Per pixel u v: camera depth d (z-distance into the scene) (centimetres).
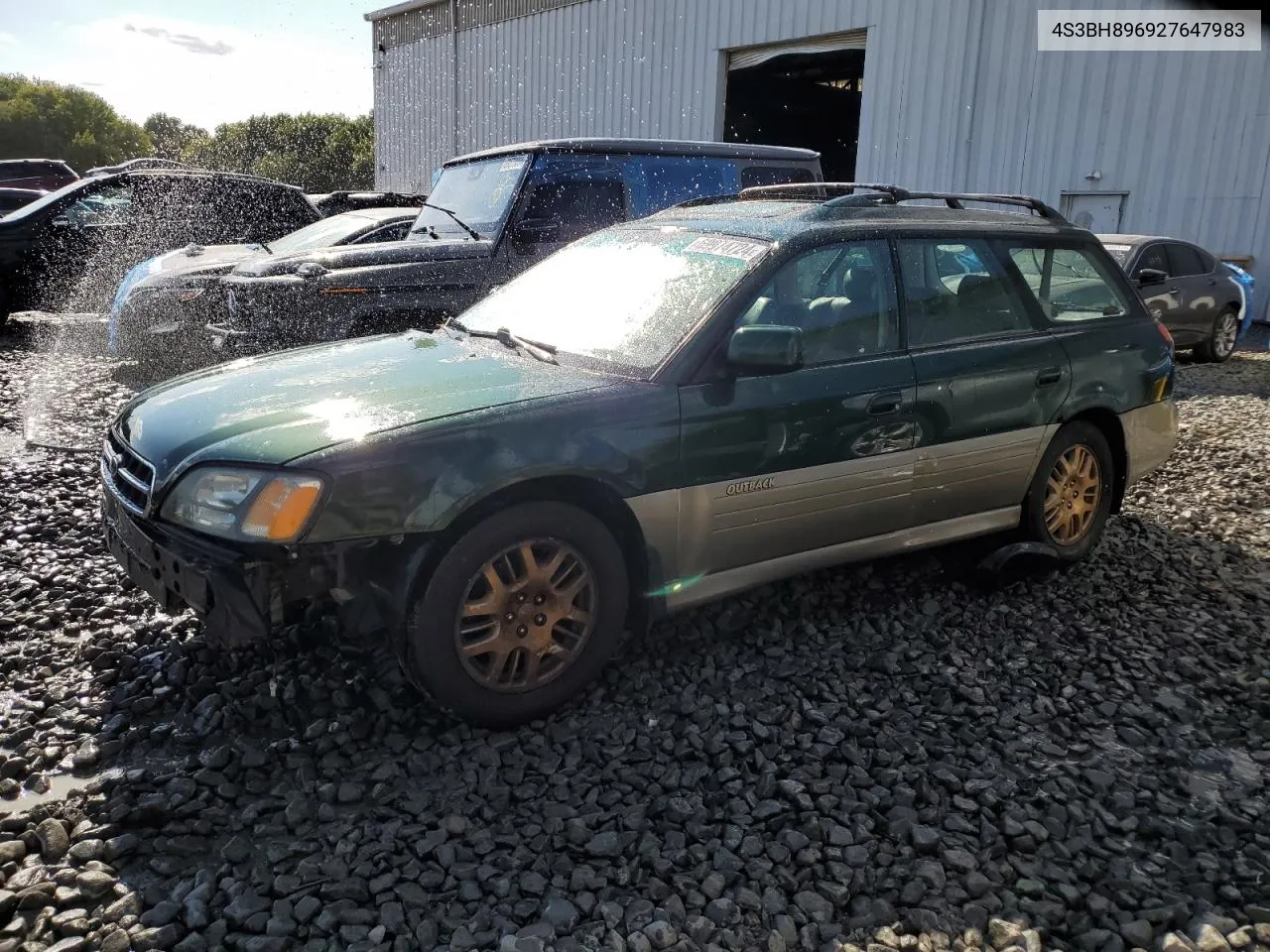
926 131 1587
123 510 303
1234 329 1198
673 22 1862
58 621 360
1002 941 222
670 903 229
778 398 333
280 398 311
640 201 732
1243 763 302
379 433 277
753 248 354
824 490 349
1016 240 425
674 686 331
